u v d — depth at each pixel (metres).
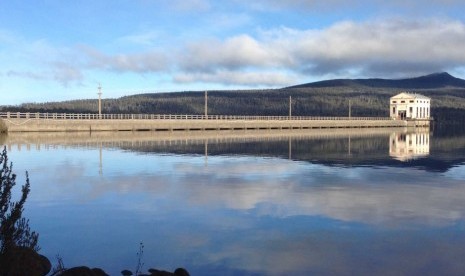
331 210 14.46
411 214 13.90
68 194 17.17
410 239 11.21
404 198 16.52
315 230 12.03
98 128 72.31
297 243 10.85
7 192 8.22
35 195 16.89
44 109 120.00
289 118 103.38
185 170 24.92
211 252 10.16
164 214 13.84
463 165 27.80
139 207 14.84
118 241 10.98
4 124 62.97
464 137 67.56
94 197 16.58
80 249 10.34
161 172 23.95
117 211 14.22
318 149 41.09
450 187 19.03
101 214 13.80
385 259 9.71
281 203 15.59
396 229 12.15
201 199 16.28
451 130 105.62
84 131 71.06
